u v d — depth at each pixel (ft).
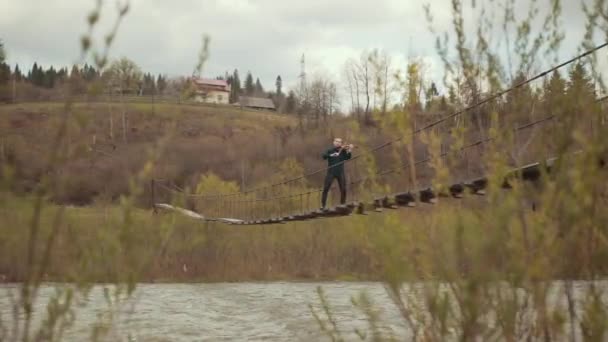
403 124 8.09
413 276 7.47
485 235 6.63
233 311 44.93
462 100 8.30
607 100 7.02
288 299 53.21
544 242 6.70
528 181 7.39
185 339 31.50
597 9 7.31
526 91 7.73
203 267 72.02
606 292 6.68
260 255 77.46
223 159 163.22
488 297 6.58
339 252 74.28
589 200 6.49
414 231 7.58
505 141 7.57
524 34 7.93
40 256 5.65
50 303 6.16
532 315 6.88
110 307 6.55
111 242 6.19
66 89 5.47
